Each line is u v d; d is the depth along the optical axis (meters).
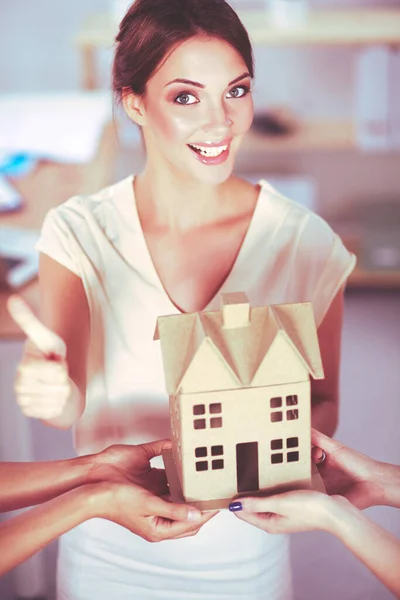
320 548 2.29
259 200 1.46
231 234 1.45
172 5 1.23
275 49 3.51
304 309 1.12
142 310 1.46
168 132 1.29
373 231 3.48
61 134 2.75
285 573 1.56
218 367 1.07
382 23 3.21
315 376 1.09
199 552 1.47
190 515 1.12
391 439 2.69
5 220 2.28
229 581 1.48
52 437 2.71
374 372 3.01
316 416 1.46
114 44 1.35
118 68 1.34
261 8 3.43
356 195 3.68
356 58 3.45
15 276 2.00
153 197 1.44
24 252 2.11
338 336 1.52
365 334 3.22
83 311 1.47
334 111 3.62
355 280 3.44
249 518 1.16
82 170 2.57
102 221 1.46
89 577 1.51
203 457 1.12
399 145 3.35
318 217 1.49
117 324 1.46
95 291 1.46
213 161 1.30
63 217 1.47
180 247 1.45
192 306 1.46
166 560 1.47
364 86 3.29
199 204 1.42
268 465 1.14
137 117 1.37
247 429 1.11
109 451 1.31
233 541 1.47
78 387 1.40
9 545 1.22
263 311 1.11
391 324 3.28
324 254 1.47
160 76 1.26
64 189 2.46
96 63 3.36
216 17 1.22
